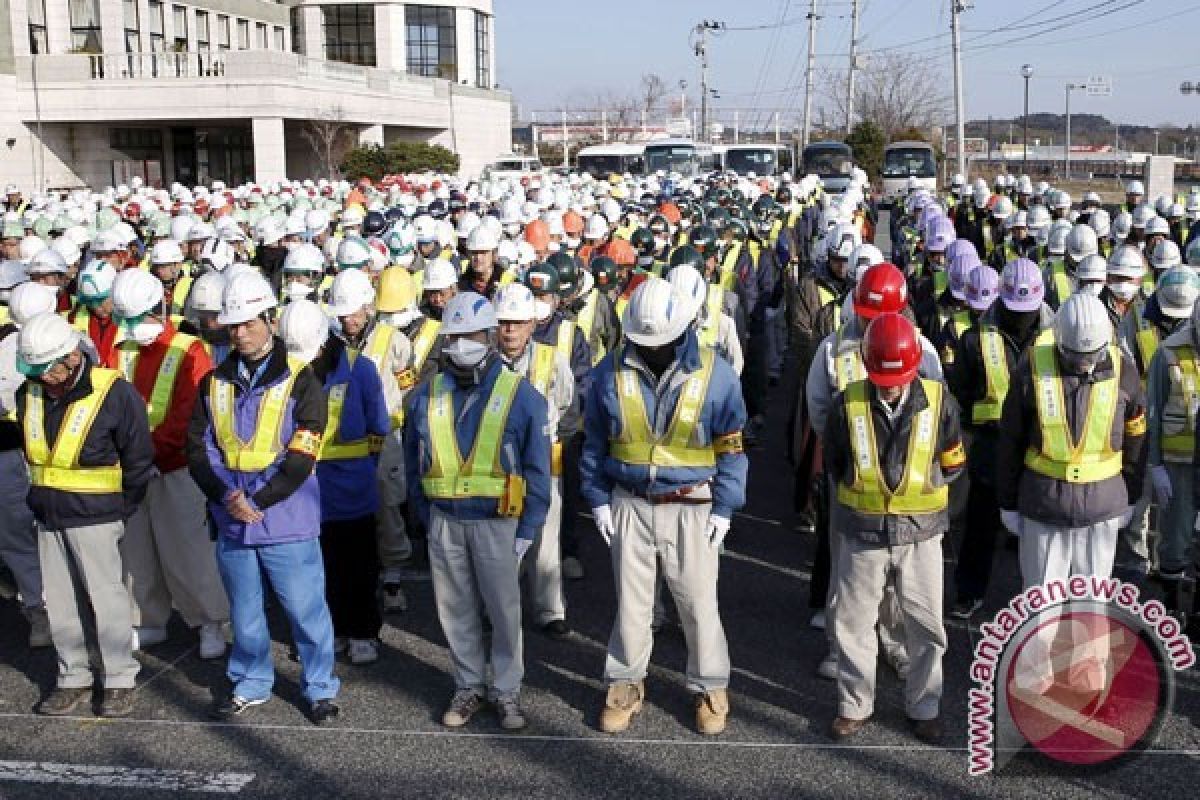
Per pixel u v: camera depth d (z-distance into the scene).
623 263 10.45
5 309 7.72
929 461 5.32
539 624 6.92
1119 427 5.57
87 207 18.70
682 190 23.12
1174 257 9.66
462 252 12.06
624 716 5.72
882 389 5.32
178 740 5.71
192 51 43.31
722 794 5.13
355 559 6.44
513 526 5.72
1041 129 136.25
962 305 7.33
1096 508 5.58
